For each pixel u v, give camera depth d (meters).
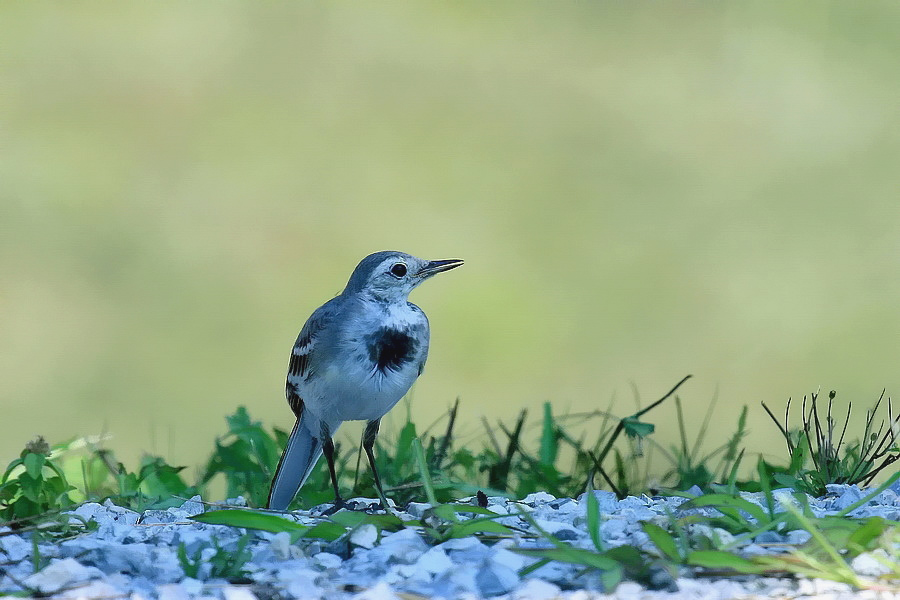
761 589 5.88
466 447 10.06
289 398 8.91
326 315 8.67
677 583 5.88
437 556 6.38
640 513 7.51
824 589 5.82
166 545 7.00
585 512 7.60
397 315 8.76
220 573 6.27
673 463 9.41
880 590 5.75
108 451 9.47
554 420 9.76
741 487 8.66
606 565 5.87
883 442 8.87
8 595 6.03
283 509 8.59
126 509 8.20
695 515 6.96
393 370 8.71
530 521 6.35
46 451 8.69
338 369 8.58
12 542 7.11
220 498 10.40
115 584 6.18
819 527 6.41
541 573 6.17
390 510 7.84
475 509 6.89
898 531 6.21
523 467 9.39
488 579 6.02
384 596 5.85
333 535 6.77
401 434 9.42
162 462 9.44
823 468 8.74
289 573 6.25
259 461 9.39
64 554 6.73
